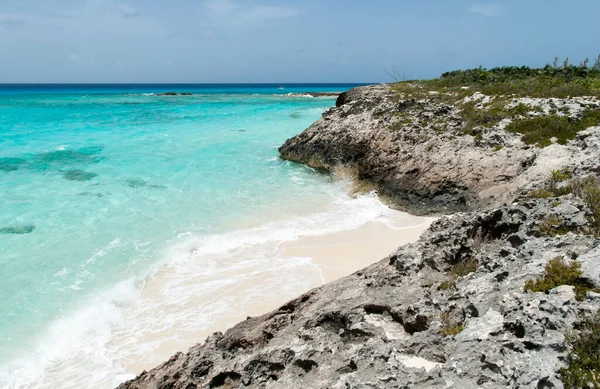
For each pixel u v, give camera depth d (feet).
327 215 58.13
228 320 34.78
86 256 44.88
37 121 137.69
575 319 17.04
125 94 363.76
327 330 24.20
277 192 68.64
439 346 18.79
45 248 46.50
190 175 76.23
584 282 19.43
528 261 22.98
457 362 17.01
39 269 42.06
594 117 59.77
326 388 18.04
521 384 14.99
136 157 88.07
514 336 17.33
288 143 94.68
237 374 22.66
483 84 103.96
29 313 35.19
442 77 138.72
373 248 47.55
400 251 30.32
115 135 112.68
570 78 95.86
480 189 57.00
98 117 153.79
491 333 17.84
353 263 44.01
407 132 72.08
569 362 15.49
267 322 27.99
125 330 33.65
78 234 50.19
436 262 27.22
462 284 23.53
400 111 83.35
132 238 49.39
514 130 62.85
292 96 352.90
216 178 75.25
